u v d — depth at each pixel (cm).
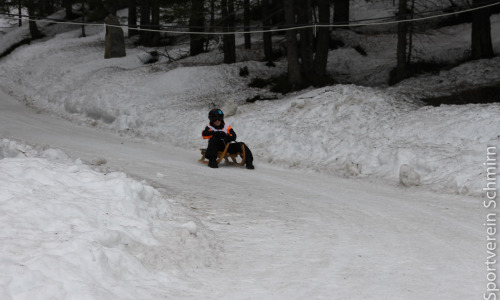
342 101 1916
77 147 1716
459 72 2564
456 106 1661
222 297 543
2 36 6012
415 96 2280
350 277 616
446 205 1030
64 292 476
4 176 788
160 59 3872
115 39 3862
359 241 779
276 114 1955
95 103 2555
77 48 4331
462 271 636
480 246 748
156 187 1104
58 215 669
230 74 2919
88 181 845
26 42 5316
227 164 1525
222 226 845
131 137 2095
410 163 1310
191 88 2747
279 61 3350
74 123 2445
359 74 3125
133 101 2522
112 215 713
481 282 595
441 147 1354
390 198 1109
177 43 4338
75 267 521
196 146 1847
